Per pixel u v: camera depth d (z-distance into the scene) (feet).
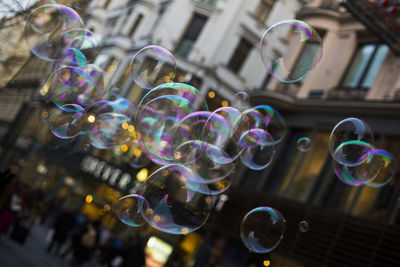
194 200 12.59
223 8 61.67
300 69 16.98
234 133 17.52
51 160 77.25
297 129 40.19
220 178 16.98
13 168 26.84
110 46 73.31
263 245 17.87
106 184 61.72
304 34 16.67
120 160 62.23
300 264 32.30
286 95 40.09
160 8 69.62
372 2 31.14
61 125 19.84
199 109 16.28
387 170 22.18
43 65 85.51
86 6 22.29
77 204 64.85
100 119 24.64
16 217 32.35
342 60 39.06
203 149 16.08
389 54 35.55
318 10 42.29
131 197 15.74
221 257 39.37
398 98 32.63
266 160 23.94
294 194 37.11
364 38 38.73
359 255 28.81
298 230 33.86
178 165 13.10
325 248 31.42
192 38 61.82
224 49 60.13
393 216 29.01
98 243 35.81
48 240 45.24
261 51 17.37
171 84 15.78
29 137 88.58
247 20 61.93
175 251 44.68
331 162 35.37
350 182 22.06
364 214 30.91
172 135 15.44
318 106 37.99
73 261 33.81
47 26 17.61
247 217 18.31
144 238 48.29
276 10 64.39
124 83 67.67
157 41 62.39
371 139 19.52
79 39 18.13
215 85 59.00
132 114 29.71
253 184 41.73
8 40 27.76
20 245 32.50
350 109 35.17
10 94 105.29
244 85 62.13
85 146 31.73
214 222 41.96
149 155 17.04
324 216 32.76
